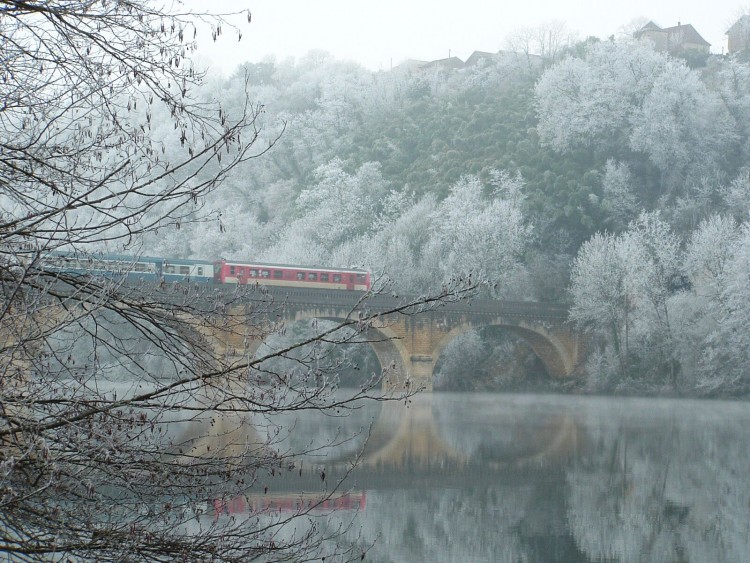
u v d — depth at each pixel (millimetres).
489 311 96938
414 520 31969
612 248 97438
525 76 172000
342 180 139250
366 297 10953
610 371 96375
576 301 98312
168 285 12258
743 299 84125
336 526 29891
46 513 9781
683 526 32000
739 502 36250
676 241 98500
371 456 46312
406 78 181500
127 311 10727
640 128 121188
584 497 37094
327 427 57562
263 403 10680
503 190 123375
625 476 42094
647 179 123562
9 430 9656
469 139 142750
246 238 136125
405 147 155250
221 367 10914
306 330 89375
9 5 9781
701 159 120125
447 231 111062
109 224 10148
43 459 9102
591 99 130375
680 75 122750
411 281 105562
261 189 158125
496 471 43000
